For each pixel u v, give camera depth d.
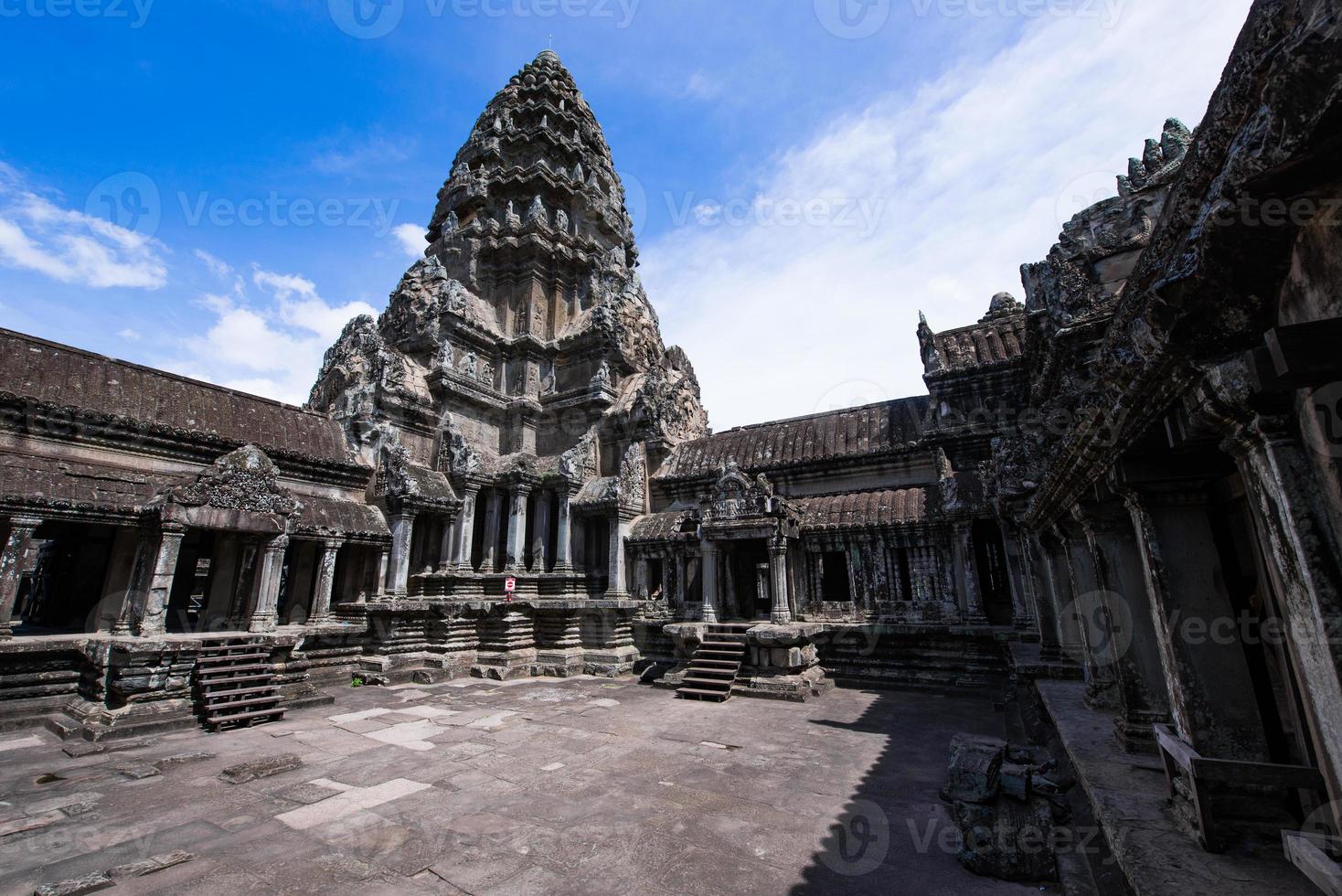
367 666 18.81
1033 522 11.38
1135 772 6.11
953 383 18.42
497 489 23.39
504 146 32.03
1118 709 8.56
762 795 8.40
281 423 19.48
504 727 12.61
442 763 9.98
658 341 30.08
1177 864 4.24
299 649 17.02
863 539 18.33
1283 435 3.30
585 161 33.69
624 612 21.52
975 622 16.23
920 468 19.41
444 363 24.19
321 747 11.08
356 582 20.08
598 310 27.06
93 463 15.02
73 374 15.31
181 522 13.87
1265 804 4.54
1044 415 11.41
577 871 6.27
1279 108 2.48
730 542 20.53
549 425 26.78
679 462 24.23
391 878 6.14
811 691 15.96
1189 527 5.50
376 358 22.91
